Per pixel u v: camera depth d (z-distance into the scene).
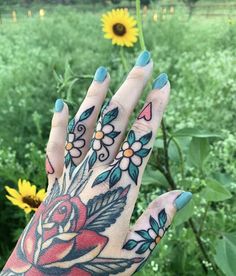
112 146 0.17
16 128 0.70
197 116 0.62
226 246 0.30
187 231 0.37
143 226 0.17
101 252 0.16
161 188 0.44
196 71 0.77
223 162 0.46
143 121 0.17
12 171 0.49
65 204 0.17
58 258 0.16
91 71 0.95
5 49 1.14
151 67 0.17
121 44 0.51
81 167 0.17
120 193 0.16
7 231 0.50
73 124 0.18
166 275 0.38
